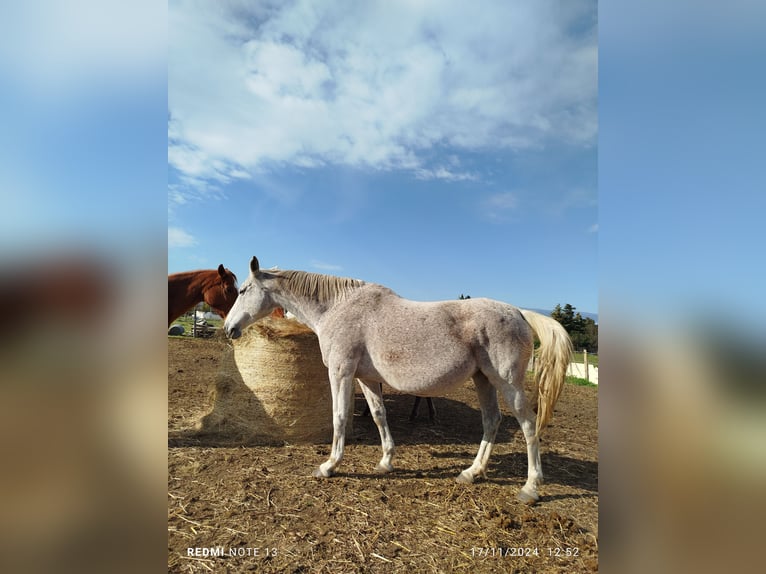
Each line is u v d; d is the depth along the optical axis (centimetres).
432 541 254
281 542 244
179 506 276
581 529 274
